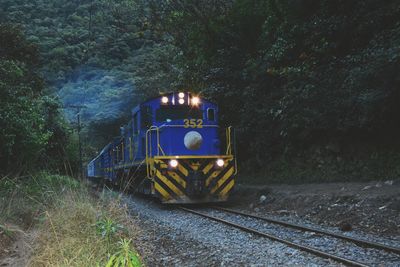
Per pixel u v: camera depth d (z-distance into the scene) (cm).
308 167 1886
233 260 794
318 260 760
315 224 1177
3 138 1464
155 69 3900
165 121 1705
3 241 877
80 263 687
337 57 1783
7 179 1321
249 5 2373
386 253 784
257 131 2181
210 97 2402
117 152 2572
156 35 2980
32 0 5850
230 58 2425
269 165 2169
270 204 1543
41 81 2741
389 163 1503
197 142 1616
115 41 5547
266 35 2172
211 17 2559
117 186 2588
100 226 854
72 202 1028
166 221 1311
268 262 767
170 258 844
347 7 1773
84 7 5906
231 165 1652
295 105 1797
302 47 1928
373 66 1405
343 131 1639
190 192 1578
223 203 1750
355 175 1619
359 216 1110
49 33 5603
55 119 2805
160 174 1584
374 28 1638
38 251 772
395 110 1456
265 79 2147
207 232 1091
